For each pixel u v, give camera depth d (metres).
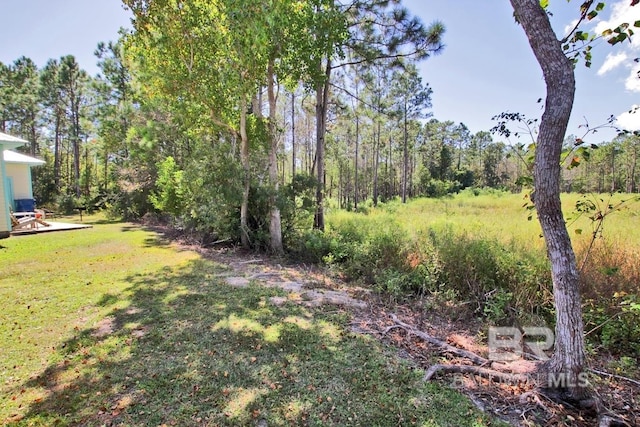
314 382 2.67
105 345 3.27
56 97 22.83
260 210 8.45
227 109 7.80
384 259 5.93
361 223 9.09
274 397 2.48
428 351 3.25
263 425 2.18
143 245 8.82
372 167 31.08
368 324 3.87
